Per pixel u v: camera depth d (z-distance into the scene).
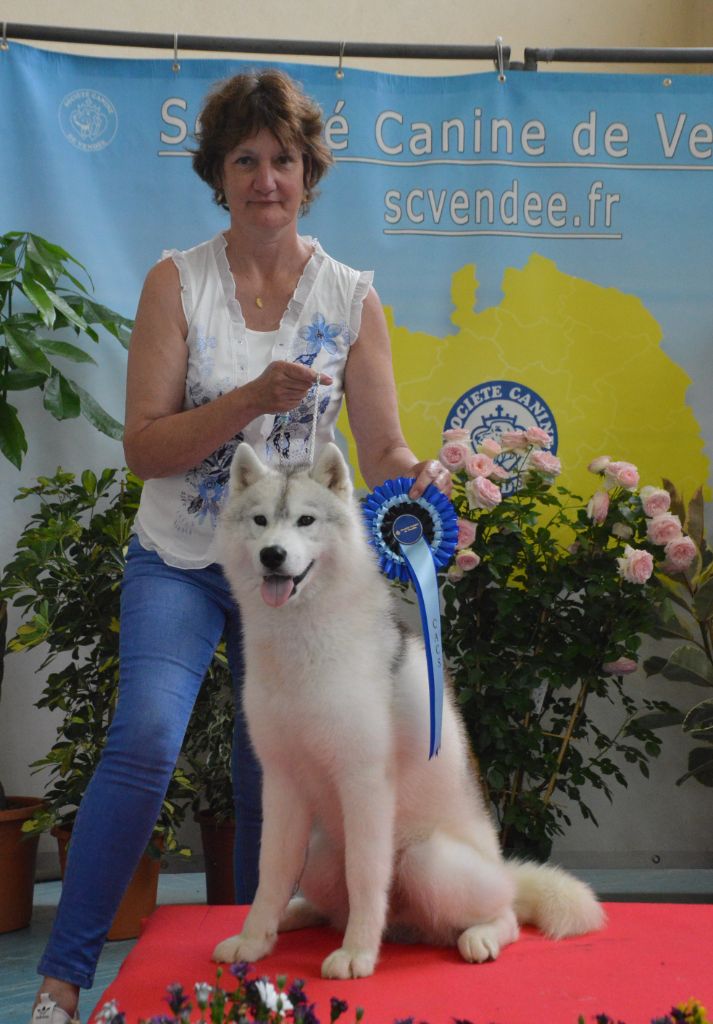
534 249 4.43
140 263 4.32
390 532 2.43
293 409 2.52
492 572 4.00
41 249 3.87
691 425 4.47
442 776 2.26
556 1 5.45
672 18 5.51
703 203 4.44
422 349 4.42
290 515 2.16
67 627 3.83
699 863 4.53
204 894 4.27
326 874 2.33
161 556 2.57
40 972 2.27
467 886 2.19
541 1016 1.81
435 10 5.39
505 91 4.39
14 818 3.73
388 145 4.39
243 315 2.71
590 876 4.44
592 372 4.46
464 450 4.04
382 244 4.39
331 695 2.08
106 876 2.29
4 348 4.05
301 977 2.04
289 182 2.61
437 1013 1.82
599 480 4.45
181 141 4.30
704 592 4.20
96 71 4.28
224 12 5.22
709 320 4.46
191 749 4.05
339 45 4.25
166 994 1.96
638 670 4.49
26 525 4.24
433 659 2.24
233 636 2.76
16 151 4.23
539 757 4.09
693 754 4.36
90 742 3.82
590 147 4.42
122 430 4.05
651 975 2.02
